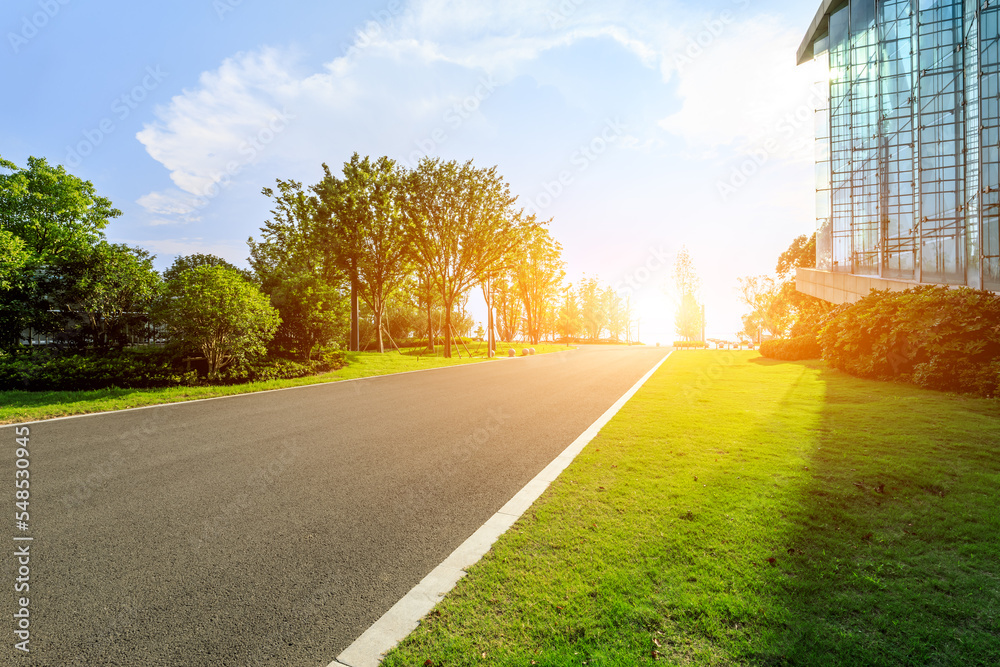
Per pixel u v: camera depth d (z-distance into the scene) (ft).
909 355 33.14
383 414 28.60
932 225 55.77
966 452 16.01
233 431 23.70
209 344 41.60
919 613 7.48
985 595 7.92
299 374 49.83
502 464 17.85
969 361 28.99
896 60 72.02
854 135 80.74
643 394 33.99
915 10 58.85
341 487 15.29
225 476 16.43
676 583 8.62
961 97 54.49
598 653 6.85
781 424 21.83
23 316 38.29
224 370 43.24
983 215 44.21
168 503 13.85
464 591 8.71
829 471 14.61
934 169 56.80
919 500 12.11
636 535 10.70
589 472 15.72
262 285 56.39
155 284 45.47
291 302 53.83
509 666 6.68
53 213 68.13
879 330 37.40
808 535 10.33
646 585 8.59
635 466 16.07
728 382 39.06
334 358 58.70
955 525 10.59
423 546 10.94
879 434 18.94
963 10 49.11
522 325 187.62
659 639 7.13
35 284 39.11
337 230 84.53
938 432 18.80
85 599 8.78
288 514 13.01
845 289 74.28
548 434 22.94
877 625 7.23
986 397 26.23
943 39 56.95
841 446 17.43
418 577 9.52
